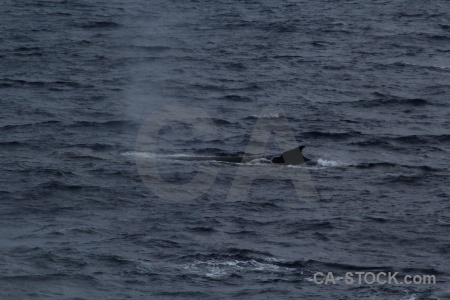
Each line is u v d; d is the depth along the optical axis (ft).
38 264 396.16
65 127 590.96
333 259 410.93
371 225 447.83
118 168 513.04
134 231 433.07
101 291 376.89
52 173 498.28
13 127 585.63
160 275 391.24
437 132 603.67
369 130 604.49
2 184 482.28
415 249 424.05
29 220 442.09
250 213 459.32
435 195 488.85
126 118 616.80
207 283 385.50
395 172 522.06
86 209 457.27
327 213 460.96
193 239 426.10
